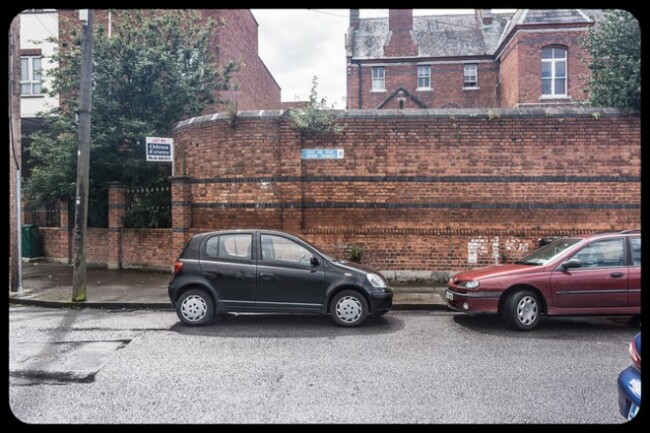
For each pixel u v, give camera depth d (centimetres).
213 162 1116
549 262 690
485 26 2489
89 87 866
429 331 666
